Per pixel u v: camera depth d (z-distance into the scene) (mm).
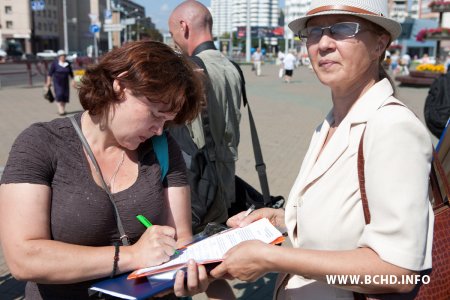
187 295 1656
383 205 1510
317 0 1807
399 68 32312
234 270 1630
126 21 33469
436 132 4062
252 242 1625
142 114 1705
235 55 57781
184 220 2012
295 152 8656
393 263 1482
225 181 3215
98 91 1704
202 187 2918
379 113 1620
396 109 1603
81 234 1723
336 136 1760
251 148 8914
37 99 16969
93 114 1771
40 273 1604
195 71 1863
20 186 1650
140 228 1839
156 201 1868
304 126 11305
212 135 3057
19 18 87312
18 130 10609
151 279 1606
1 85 22578
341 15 1755
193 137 2988
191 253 1759
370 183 1557
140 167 1879
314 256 1550
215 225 2143
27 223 1635
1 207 1658
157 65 1672
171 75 1688
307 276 1572
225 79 3281
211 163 2977
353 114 1740
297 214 1854
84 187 1732
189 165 2914
